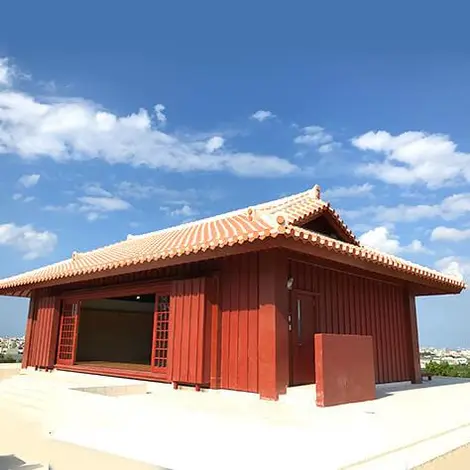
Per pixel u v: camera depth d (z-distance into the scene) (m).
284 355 9.23
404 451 5.24
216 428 6.24
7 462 6.40
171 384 10.80
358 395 9.29
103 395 9.43
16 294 18.45
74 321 14.98
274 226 8.52
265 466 4.45
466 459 5.58
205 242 9.43
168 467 4.52
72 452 5.53
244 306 9.93
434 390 12.50
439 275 14.01
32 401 9.75
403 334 14.66
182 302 10.84
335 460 4.65
